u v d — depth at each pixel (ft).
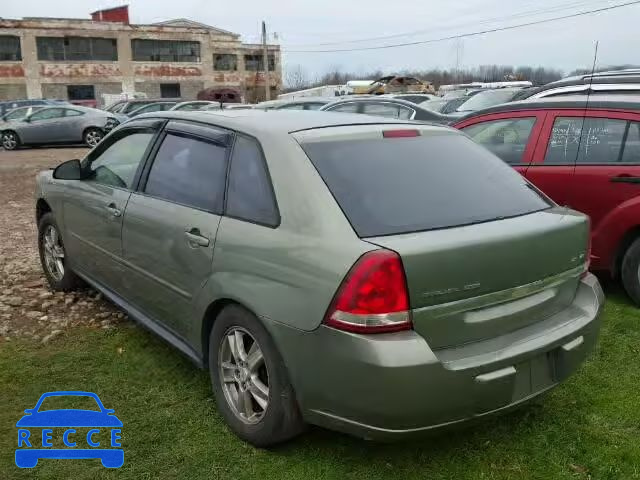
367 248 8.09
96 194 14.07
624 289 16.25
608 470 9.34
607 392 11.59
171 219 11.21
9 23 146.20
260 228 9.37
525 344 8.77
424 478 9.18
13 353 13.19
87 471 9.30
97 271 14.58
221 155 10.83
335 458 9.61
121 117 68.28
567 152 16.61
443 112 41.86
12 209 31.76
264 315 8.95
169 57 167.12
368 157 9.84
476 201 9.68
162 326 12.23
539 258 9.09
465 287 8.32
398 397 7.82
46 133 64.28
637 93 19.53
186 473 9.26
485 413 8.46
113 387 11.72
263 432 9.44
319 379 8.39
